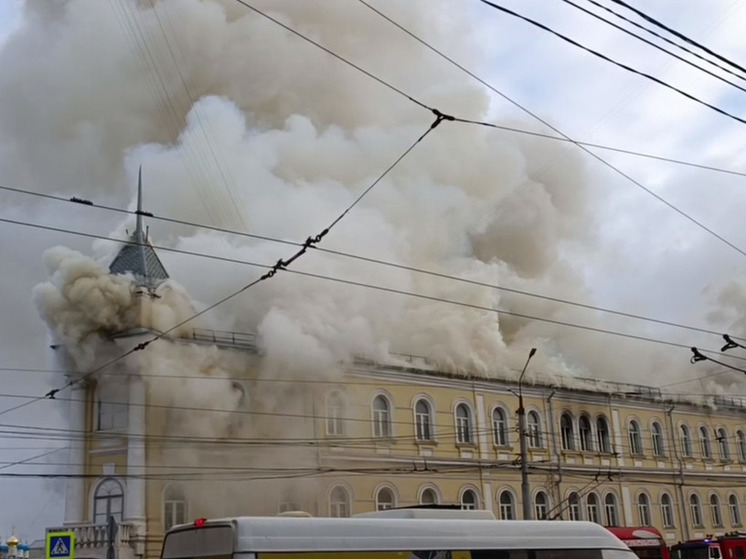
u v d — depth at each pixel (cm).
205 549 1107
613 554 1456
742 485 5262
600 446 4519
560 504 3853
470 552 1277
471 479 3875
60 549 2297
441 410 3894
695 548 3684
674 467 4844
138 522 3078
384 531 1201
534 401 4288
